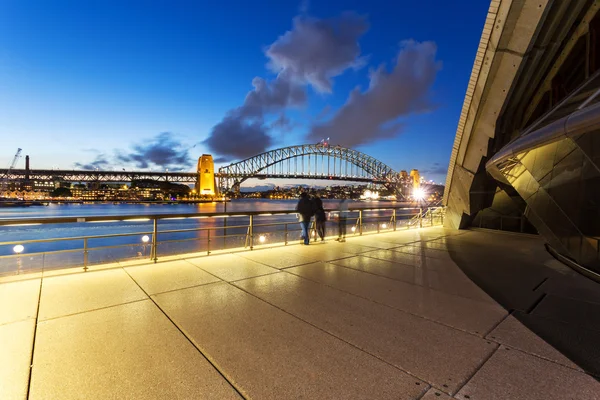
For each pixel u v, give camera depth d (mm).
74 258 16391
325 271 6098
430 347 3164
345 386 2531
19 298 4398
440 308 4219
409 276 5781
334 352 3057
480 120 10484
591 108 3787
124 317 3799
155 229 6766
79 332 3393
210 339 3287
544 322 3775
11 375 2613
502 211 13008
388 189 175000
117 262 6613
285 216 65875
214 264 6574
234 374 2684
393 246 9023
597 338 3352
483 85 9586
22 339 3223
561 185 5293
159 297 4512
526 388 2502
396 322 3764
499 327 3641
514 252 8133
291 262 6824
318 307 4215
